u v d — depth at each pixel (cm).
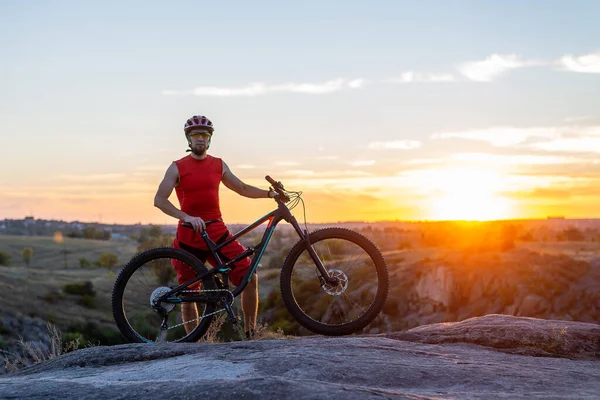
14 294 6775
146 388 293
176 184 544
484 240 7238
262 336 543
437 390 312
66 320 6238
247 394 268
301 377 320
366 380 322
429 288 6203
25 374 400
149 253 523
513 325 455
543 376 343
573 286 5803
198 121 534
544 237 14912
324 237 513
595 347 430
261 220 524
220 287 519
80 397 292
